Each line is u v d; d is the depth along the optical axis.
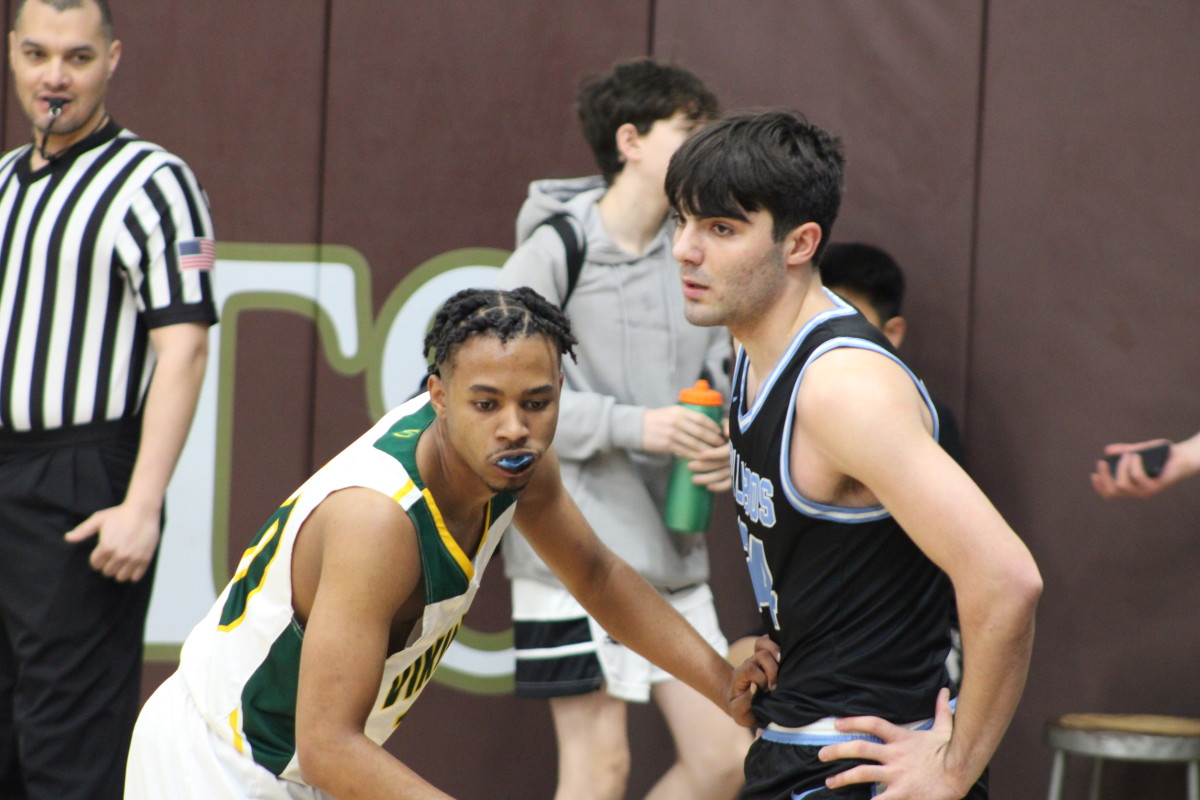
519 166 10.53
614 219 9.25
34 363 8.88
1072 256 10.16
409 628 5.41
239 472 10.62
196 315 9.03
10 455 8.91
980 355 10.29
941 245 10.30
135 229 8.93
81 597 8.80
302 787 5.89
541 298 5.06
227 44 10.54
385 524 4.97
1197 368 10.02
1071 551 10.20
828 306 5.58
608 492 9.08
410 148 10.55
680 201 5.55
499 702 10.55
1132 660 10.12
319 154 10.58
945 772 5.23
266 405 10.62
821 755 5.43
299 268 10.59
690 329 9.44
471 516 5.39
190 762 5.90
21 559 8.80
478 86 10.52
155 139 10.54
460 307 4.94
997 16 10.18
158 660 10.56
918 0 10.24
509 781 10.55
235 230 10.58
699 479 8.88
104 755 8.91
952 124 10.25
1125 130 10.09
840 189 5.63
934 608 5.66
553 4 10.48
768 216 5.42
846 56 10.30
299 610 5.46
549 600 8.94
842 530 5.46
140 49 10.52
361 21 10.52
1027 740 10.25
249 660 5.69
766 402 5.49
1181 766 10.04
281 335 10.62
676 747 10.12
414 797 4.88
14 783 9.20
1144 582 10.10
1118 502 10.14
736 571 10.45
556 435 8.92
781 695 5.77
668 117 9.00
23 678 8.83
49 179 9.04
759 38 10.37
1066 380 10.19
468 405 4.85
